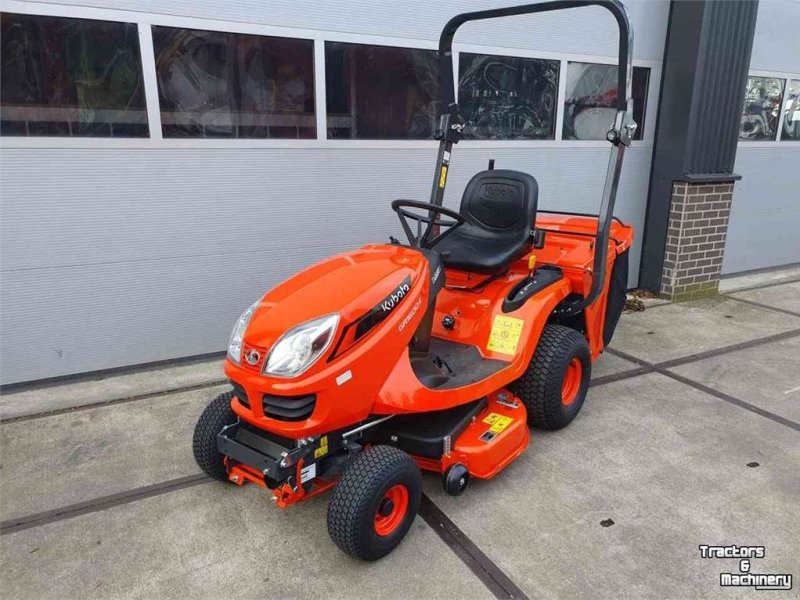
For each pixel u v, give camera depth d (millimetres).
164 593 2094
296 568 2213
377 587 2117
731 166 5688
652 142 5641
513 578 2158
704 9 4992
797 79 6301
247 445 2379
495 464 2596
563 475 2789
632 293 5883
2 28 3152
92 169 3480
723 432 3195
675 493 2654
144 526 2439
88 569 2209
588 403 3533
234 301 4098
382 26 4098
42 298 3553
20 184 3342
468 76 4578
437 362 2691
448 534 2391
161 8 3438
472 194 3305
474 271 2947
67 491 2664
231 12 3615
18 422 3256
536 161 5070
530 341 2852
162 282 3840
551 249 3484
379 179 4355
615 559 2250
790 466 2873
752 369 4039
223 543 2346
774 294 5957
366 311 2207
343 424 2195
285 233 4125
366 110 4199
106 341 3785
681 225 5496
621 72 2859
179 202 3752
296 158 4023
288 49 3838
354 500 2086
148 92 3514
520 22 4680
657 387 3754
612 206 3057
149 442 3066
